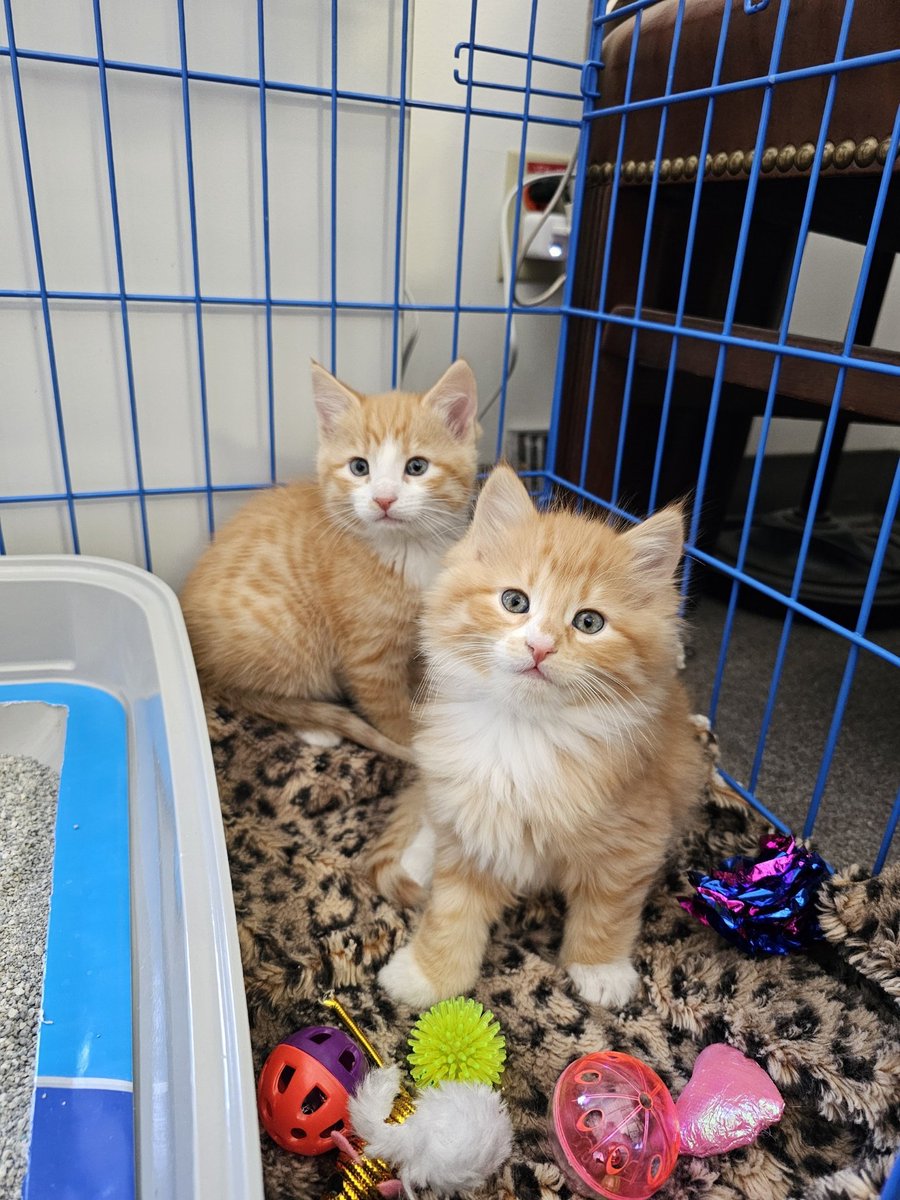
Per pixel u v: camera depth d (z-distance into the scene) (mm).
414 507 468
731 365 457
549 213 619
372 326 545
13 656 497
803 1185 278
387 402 487
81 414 498
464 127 563
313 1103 280
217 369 517
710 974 350
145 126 455
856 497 958
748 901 357
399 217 518
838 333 840
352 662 500
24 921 351
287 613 495
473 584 344
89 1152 274
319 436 505
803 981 345
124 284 472
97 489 518
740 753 534
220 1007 261
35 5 418
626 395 511
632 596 338
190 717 386
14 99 427
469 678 338
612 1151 267
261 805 433
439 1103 274
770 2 420
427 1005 334
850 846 455
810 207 371
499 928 385
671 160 501
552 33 621
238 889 380
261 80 450
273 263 505
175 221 477
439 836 359
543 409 730
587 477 613
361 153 500
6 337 468
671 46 476
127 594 481
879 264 644
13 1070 297
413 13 537
